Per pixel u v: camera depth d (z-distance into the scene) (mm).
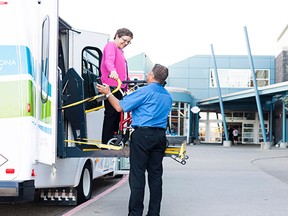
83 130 6711
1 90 5238
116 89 5895
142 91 5473
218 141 40344
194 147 29484
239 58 38594
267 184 9805
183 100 34906
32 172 5309
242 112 40250
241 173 12250
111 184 10836
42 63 5461
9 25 5262
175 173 12242
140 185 5438
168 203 7316
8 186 5141
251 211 6648
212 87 38688
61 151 5738
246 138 40250
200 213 6496
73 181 7008
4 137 5211
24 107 5211
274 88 27984
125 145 6582
